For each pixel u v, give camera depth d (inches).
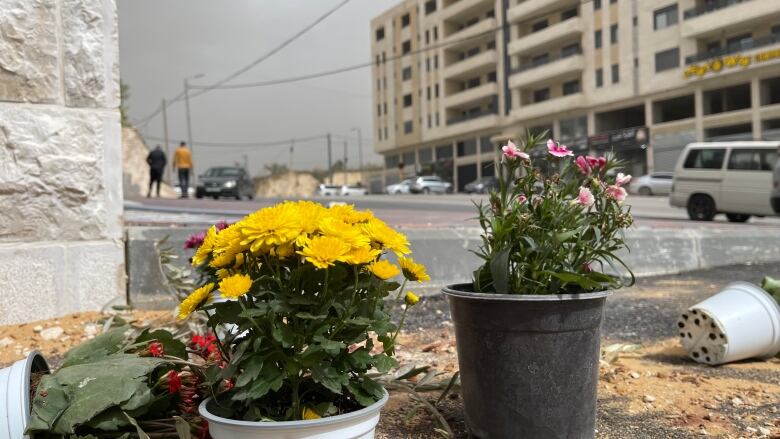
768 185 551.8
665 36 1590.8
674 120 1781.5
